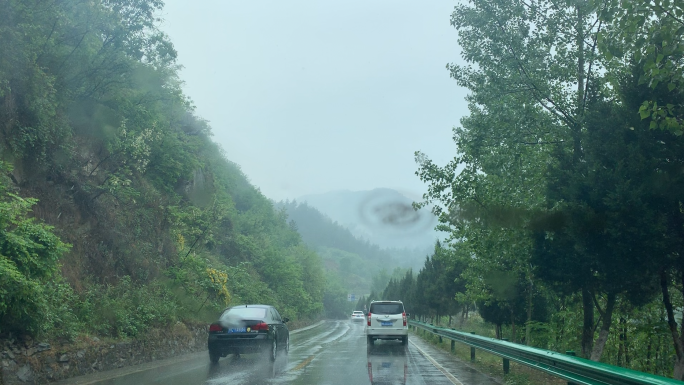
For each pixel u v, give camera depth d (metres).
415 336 35.28
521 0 14.52
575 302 16.38
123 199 21.44
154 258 22.73
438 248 24.62
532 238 12.99
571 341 19.88
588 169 10.79
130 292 17.56
